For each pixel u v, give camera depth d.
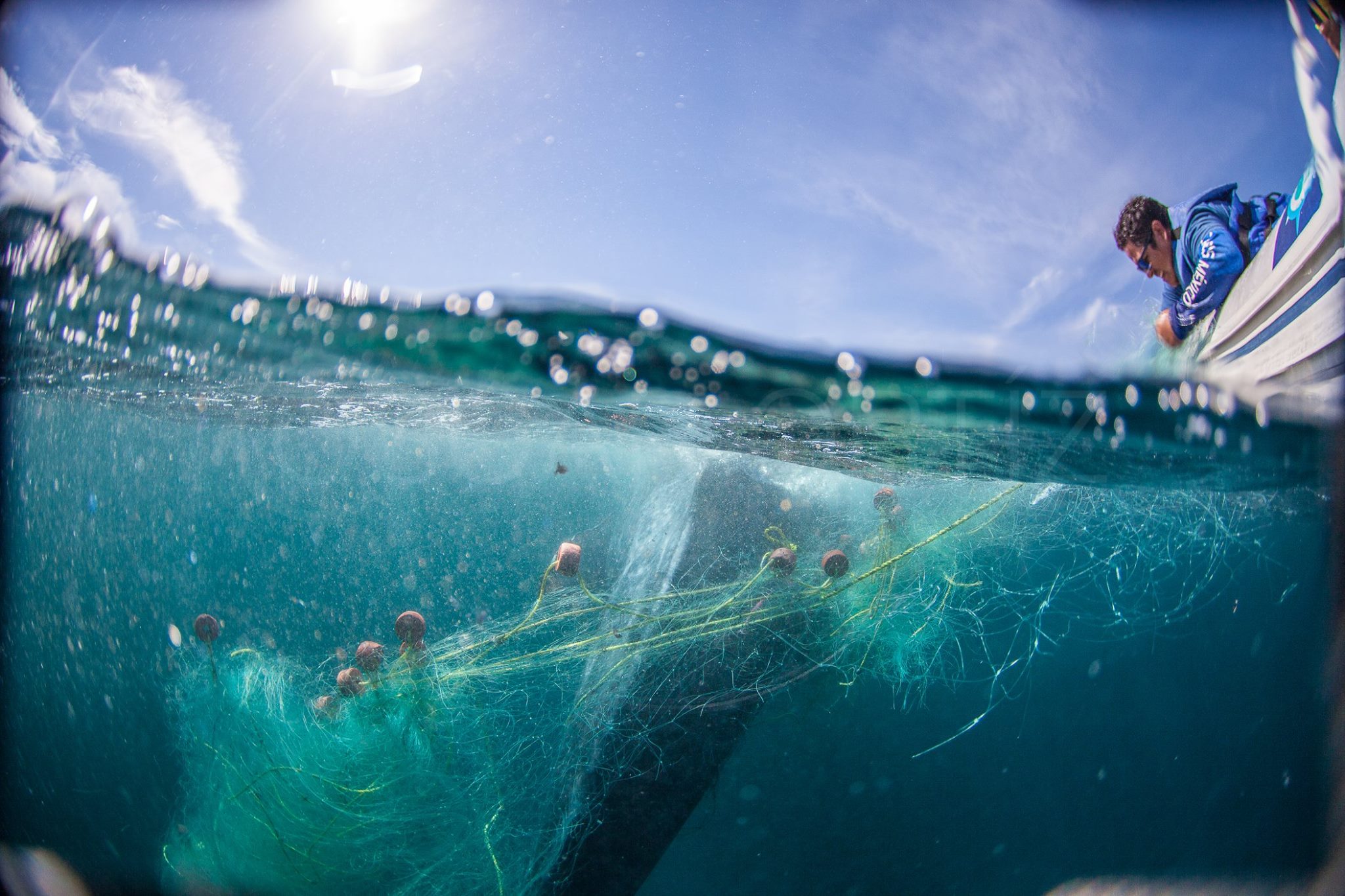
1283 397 1.95
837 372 2.09
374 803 2.27
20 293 2.48
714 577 2.49
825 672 2.49
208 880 2.26
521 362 2.30
